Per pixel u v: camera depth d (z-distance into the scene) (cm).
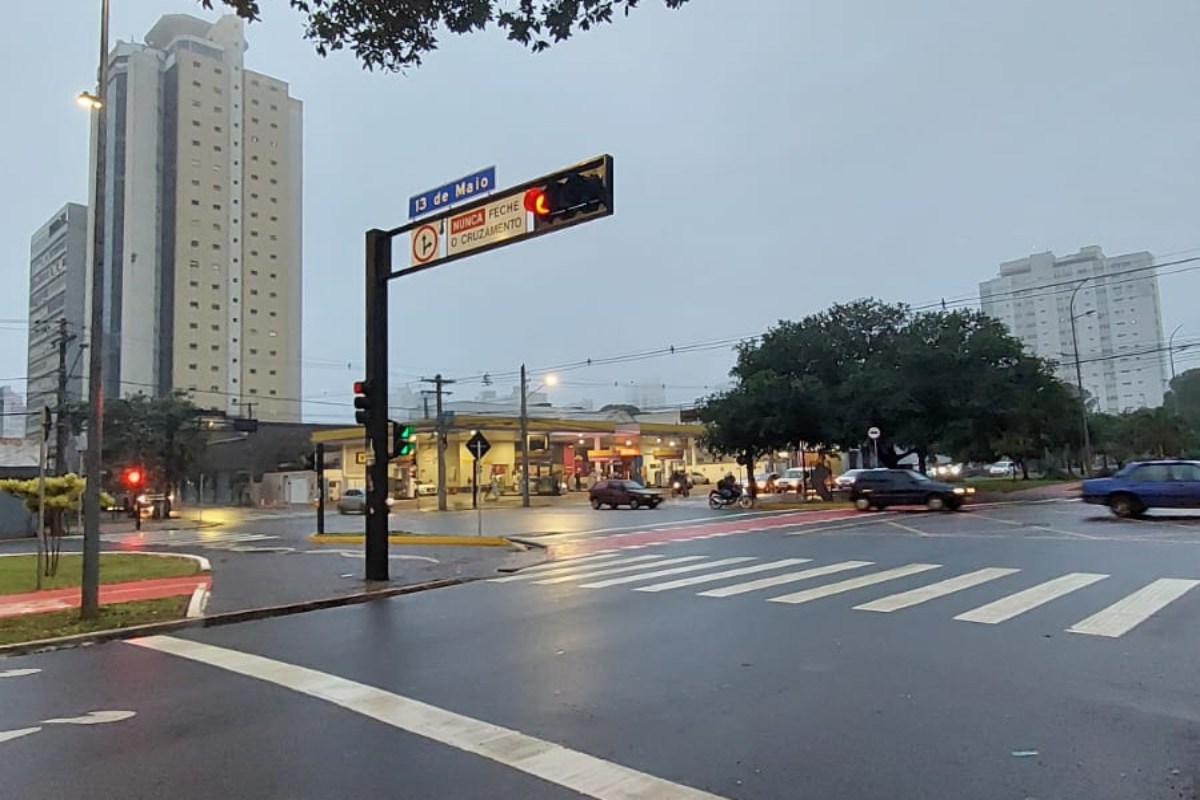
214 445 7294
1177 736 532
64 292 5359
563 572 1535
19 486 1623
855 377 3900
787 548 1811
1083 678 673
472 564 1734
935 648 793
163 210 6838
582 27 730
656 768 495
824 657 767
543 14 721
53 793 476
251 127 7406
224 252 7150
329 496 6356
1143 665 711
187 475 5447
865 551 1691
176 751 546
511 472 5944
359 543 2464
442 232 1533
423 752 532
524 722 590
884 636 854
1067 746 517
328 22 736
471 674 737
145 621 1083
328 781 485
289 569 1694
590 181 1308
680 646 829
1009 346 3775
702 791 459
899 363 3862
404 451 1544
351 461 6344
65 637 980
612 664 758
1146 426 6209
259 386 7338
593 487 4194
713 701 631
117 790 479
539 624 980
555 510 4003
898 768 486
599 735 557
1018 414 3756
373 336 1555
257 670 787
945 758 501
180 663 839
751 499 3931
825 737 544
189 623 1084
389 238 1609
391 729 581
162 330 6756
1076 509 2792
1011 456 6050
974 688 652
